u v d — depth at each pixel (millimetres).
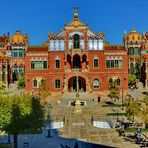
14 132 44125
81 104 88750
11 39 143750
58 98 99875
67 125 63750
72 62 100375
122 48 102312
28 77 101188
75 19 101375
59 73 100688
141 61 135625
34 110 45625
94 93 100375
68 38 100938
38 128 46469
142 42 148625
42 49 102188
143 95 98688
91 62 100750
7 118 43062
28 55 101438
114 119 68562
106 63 101500
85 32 100500
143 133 56000
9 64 128500
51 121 67250
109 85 99000
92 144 49781
